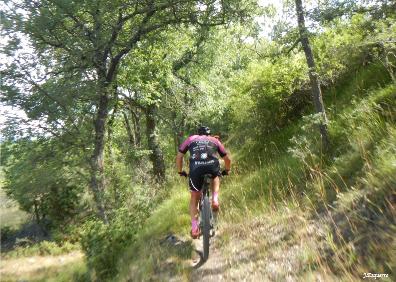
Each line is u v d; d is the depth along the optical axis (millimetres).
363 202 4363
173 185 11102
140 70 13359
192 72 16438
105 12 8484
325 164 6184
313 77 6504
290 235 4910
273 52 7043
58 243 13500
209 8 10359
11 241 15227
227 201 7582
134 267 5965
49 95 8305
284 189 6637
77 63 8805
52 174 9328
